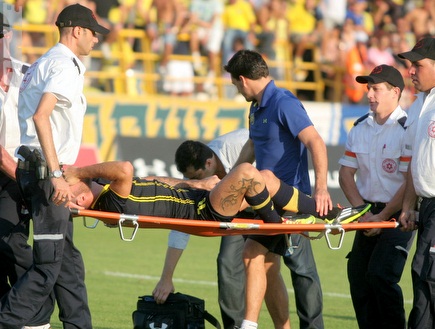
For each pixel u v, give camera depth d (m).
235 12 68.31
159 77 65.75
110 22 65.50
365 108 68.94
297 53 71.88
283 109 23.36
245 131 27.95
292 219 22.70
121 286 36.28
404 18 76.44
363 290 25.38
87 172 21.95
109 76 64.62
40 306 21.59
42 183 21.33
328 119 68.00
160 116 64.44
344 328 29.59
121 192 22.05
